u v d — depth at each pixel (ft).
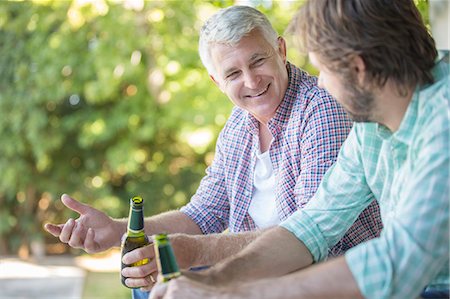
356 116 4.67
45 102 22.66
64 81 21.71
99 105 22.56
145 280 5.96
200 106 20.21
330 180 5.62
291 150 6.75
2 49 22.39
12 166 22.93
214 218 7.61
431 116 4.37
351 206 5.52
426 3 8.27
